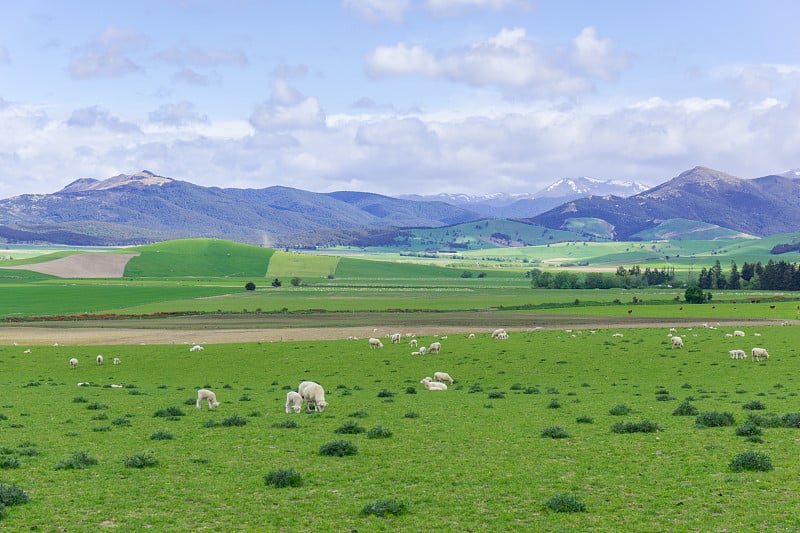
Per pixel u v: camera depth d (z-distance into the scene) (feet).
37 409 141.90
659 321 433.07
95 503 68.69
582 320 452.35
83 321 479.82
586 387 183.42
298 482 76.43
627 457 87.25
